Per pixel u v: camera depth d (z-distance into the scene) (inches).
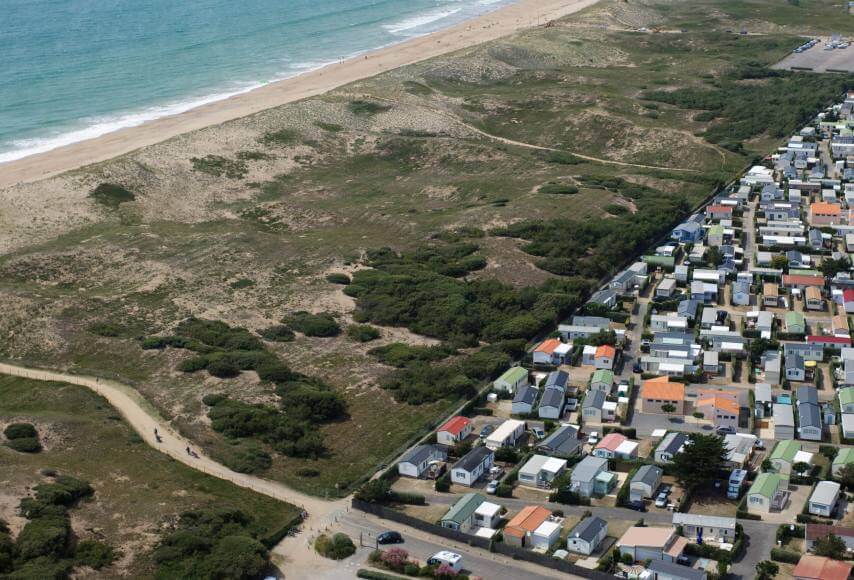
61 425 5369.1
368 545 4581.7
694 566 4291.3
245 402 5890.8
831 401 5895.7
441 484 5064.0
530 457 5265.8
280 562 4441.4
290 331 6939.0
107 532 4416.8
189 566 4222.4
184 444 5438.0
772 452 5177.2
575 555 4424.2
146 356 6481.3
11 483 4623.5
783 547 4421.8
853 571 4185.5
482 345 6840.6
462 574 4293.8
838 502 4781.0
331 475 5226.4
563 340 6840.6
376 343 6835.6
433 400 6033.5
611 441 5374.0
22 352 6560.0
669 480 5078.7
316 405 5816.9
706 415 5757.9
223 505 4729.3
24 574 3959.2
